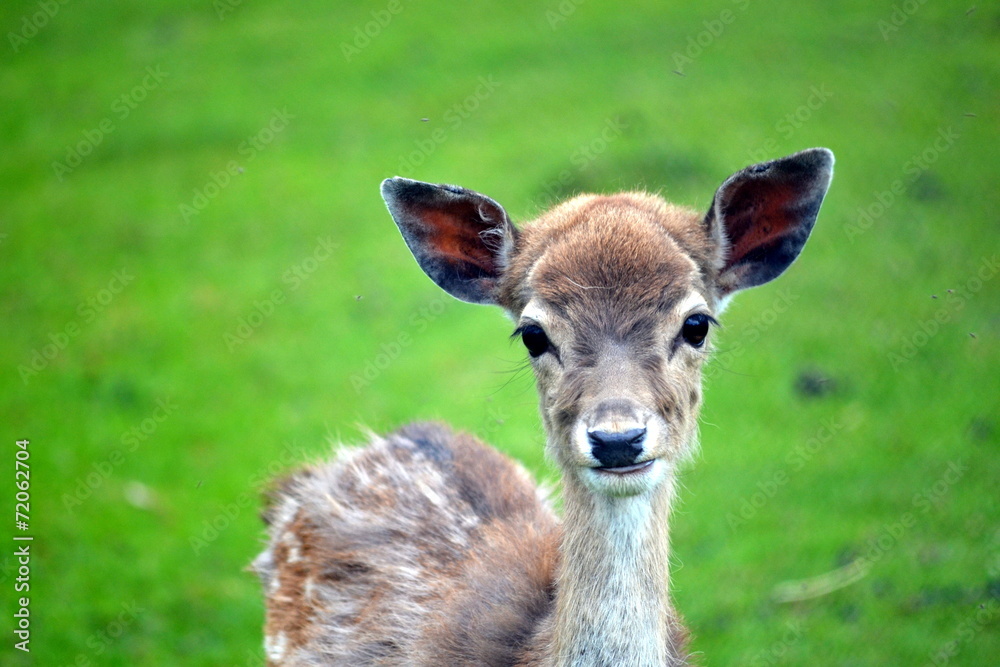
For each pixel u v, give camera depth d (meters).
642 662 6.22
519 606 6.99
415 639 7.32
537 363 6.60
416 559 7.97
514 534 7.58
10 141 24.34
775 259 7.27
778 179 6.94
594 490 6.13
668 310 6.34
